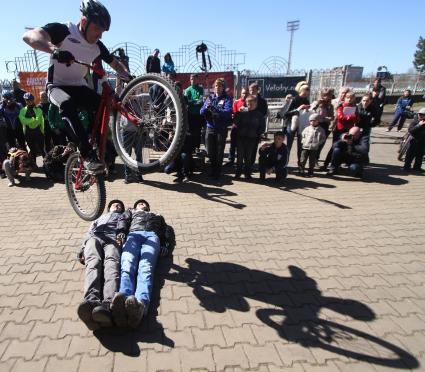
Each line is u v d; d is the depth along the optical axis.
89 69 3.14
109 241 3.75
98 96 3.21
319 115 7.56
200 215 5.41
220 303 3.26
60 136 7.88
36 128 7.91
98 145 3.21
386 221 5.21
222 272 3.79
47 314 3.07
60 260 4.00
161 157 3.19
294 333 2.86
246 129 7.02
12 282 3.56
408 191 6.69
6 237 4.63
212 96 7.13
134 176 7.12
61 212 5.57
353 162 7.58
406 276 3.73
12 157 7.15
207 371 2.47
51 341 2.75
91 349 2.67
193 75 7.30
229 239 4.59
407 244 4.47
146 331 2.88
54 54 2.73
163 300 3.29
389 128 14.98
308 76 12.20
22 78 12.12
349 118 7.53
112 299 2.73
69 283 3.54
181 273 3.76
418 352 2.67
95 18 2.76
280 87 12.16
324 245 4.43
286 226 5.01
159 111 3.26
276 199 6.19
